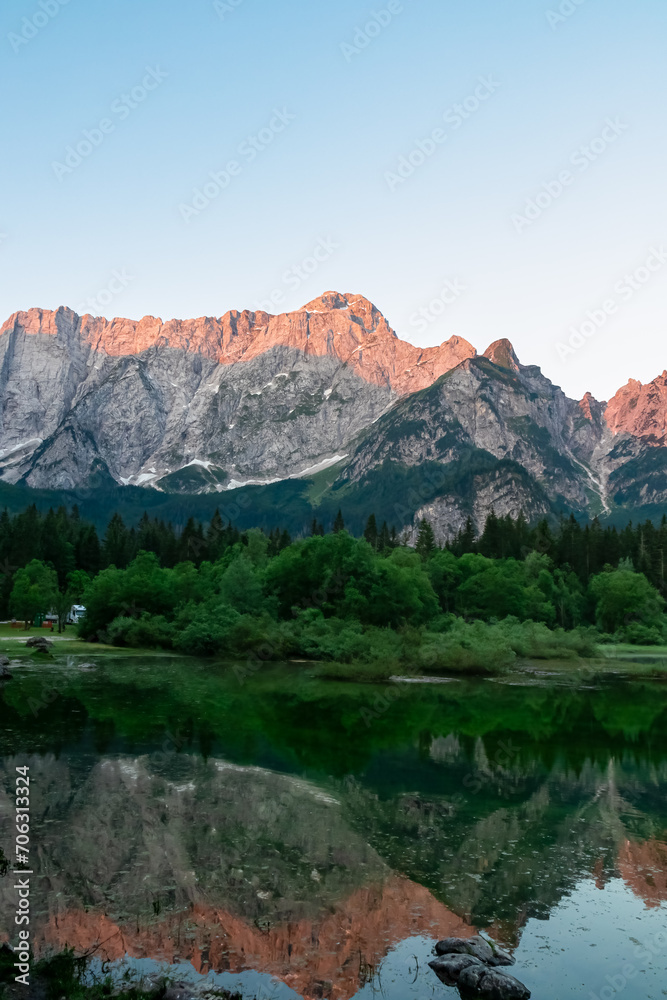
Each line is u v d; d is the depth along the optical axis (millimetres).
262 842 21812
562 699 55656
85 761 30875
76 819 23125
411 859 20906
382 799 26891
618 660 90750
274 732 39125
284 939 15875
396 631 83062
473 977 14133
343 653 72312
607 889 19203
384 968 14789
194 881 18734
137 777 28516
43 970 13672
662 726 44062
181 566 130625
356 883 19047
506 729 42125
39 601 107312
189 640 84125
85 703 46438
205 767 30625
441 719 45219
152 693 52188
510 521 193375
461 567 130500
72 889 17953
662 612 129250
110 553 171500
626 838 23188
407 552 124000
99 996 12695
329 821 24078
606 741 38938
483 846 22172
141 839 21609
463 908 17844
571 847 22266
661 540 172500
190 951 15148
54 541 158250
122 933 15820
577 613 127125
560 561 162750
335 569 93062
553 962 15359
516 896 18609
